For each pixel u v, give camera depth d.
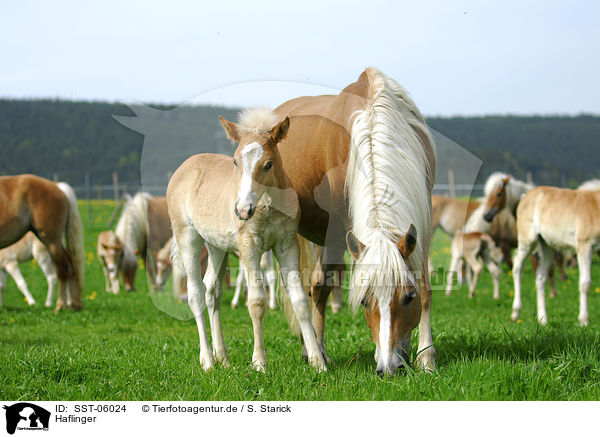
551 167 67.56
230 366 5.31
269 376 4.82
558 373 4.36
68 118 69.19
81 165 57.81
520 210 9.77
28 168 56.47
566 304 11.15
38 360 5.50
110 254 14.10
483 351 5.51
